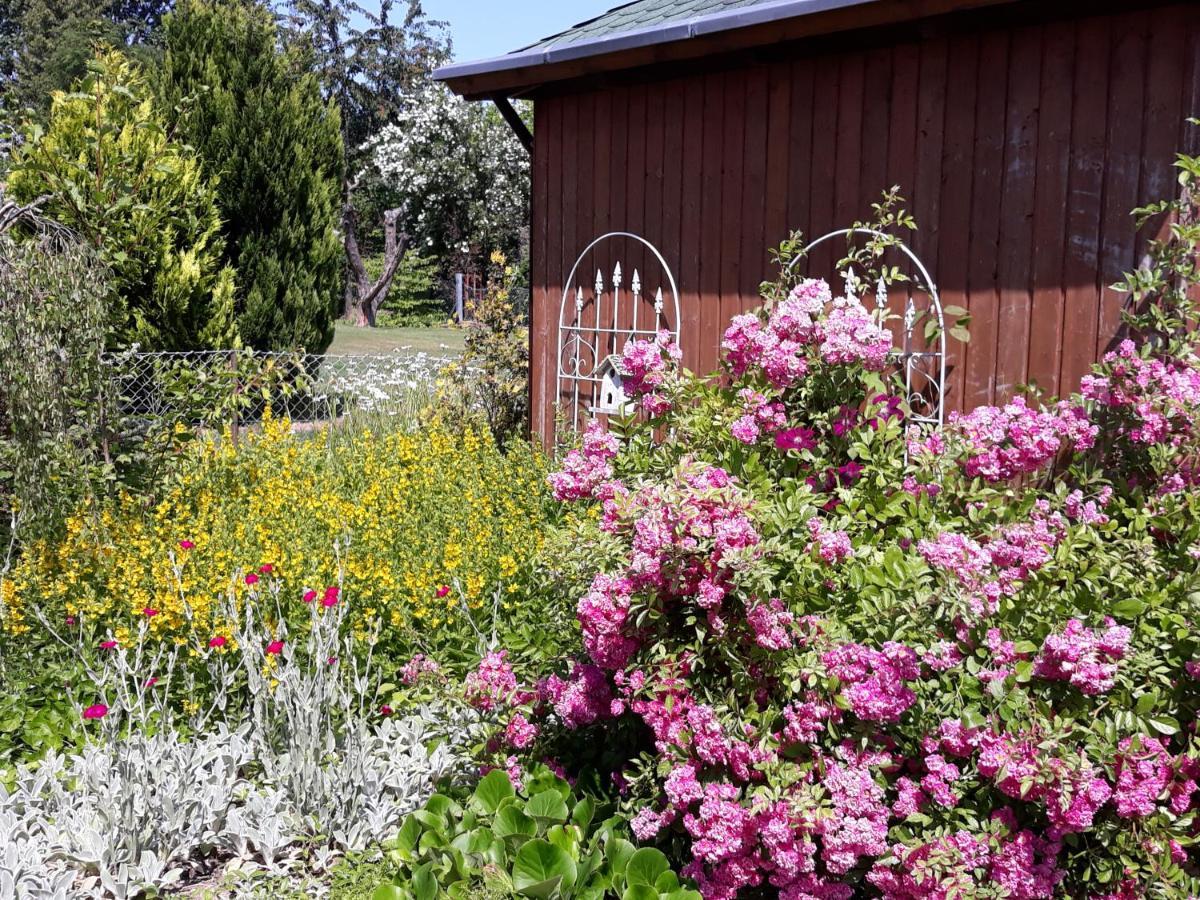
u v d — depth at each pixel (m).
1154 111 4.46
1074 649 2.53
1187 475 3.79
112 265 7.11
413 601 4.70
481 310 8.77
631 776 3.08
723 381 4.13
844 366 3.85
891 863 2.64
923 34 5.07
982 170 4.98
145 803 3.41
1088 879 2.73
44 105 36.59
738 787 2.84
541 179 7.02
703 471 2.97
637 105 6.39
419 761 4.01
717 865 2.88
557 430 6.82
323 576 4.77
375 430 8.78
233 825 3.59
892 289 5.34
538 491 6.14
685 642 3.02
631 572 2.92
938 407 5.17
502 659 3.63
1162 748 2.62
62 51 36.38
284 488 5.74
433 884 2.88
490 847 3.05
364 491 6.19
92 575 4.96
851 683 2.70
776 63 5.69
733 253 5.97
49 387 5.50
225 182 11.61
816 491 3.74
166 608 4.36
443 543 5.15
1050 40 4.73
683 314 6.25
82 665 4.51
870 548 3.05
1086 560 2.91
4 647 4.62
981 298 5.04
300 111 12.27
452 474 6.60
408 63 34.84
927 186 5.18
